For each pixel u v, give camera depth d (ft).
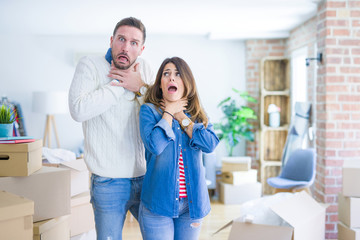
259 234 6.21
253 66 18.79
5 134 7.38
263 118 17.84
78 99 5.91
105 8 13.26
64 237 7.56
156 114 5.90
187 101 5.99
